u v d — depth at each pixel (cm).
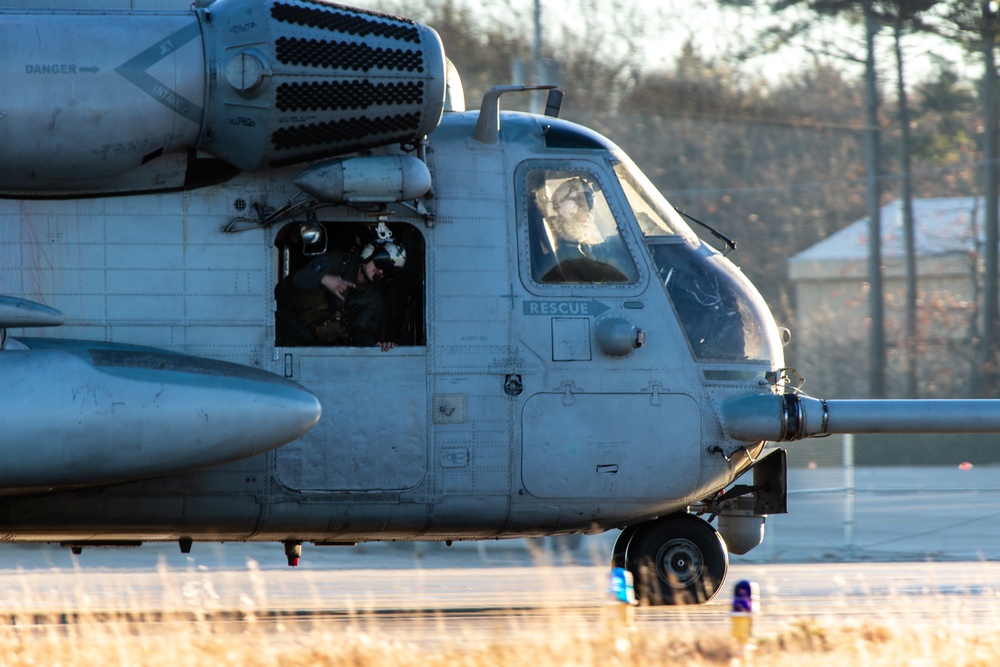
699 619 3362
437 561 6131
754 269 14925
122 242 3419
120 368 3169
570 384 3569
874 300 13600
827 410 3691
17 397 3048
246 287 3462
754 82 14175
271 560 6150
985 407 3734
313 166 3494
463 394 3519
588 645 2734
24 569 5625
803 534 6800
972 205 14312
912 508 7525
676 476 3625
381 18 3491
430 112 3488
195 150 3459
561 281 3625
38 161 3269
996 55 13538
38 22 3284
